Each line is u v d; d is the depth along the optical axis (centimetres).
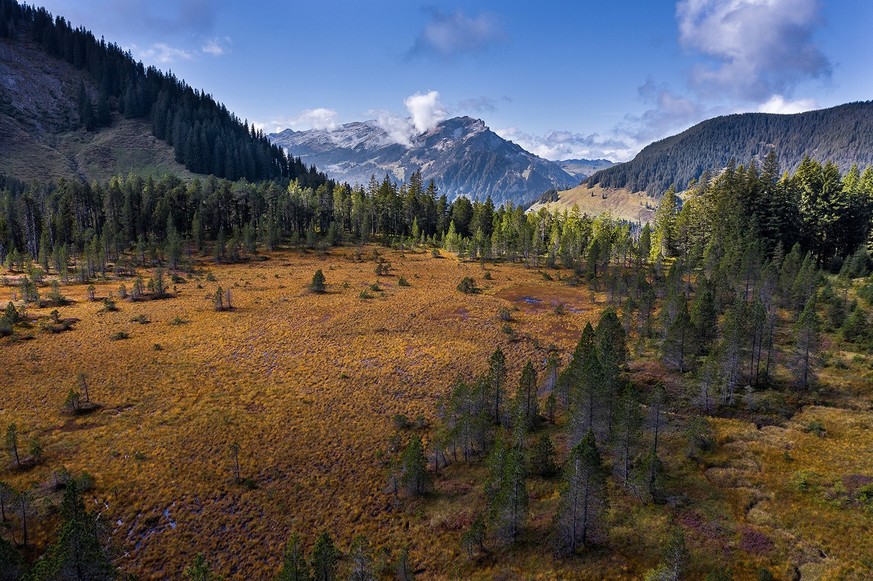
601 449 4284
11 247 12738
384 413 5544
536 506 3775
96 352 6912
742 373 5381
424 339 7794
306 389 6072
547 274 12444
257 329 8100
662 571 2784
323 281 10581
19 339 7219
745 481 3766
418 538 3666
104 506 3962
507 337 7900
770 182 10875
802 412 4681
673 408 4950
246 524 3872
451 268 13400
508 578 3164
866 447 3994
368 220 18462
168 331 7894
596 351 4822
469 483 4244
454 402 4962
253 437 5000
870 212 10312
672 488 3769
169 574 3397
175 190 15388
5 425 4972
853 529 3145
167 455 4638
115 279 11300
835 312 6544
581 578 3073
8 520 3653
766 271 7256
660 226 13788
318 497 4181
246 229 14338
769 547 3094
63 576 2530
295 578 2739
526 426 4722
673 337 5638
